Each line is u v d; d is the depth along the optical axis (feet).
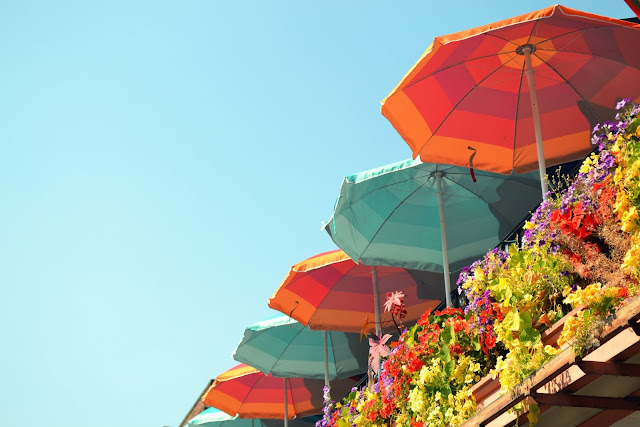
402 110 22.52
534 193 29.17
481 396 19.76
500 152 23.90
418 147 23.12
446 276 27.40
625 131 15.05
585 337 13.66
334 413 34.40
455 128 23.58
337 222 29.68
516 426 16.51
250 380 49.55
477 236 30.45
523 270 17.63
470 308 20.20
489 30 19.20
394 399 25.34
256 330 41.65
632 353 13.52
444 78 22.27
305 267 34.27
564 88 22.88
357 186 28.96
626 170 14.33
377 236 30.53
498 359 18.33
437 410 21.25
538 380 14.76
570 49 21.43
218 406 49.47
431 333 22.61
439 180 28.60
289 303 36.88
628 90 22.15
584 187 15.69
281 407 49.98
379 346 29.78
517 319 16.65
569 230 15.56
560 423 17.56
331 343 43.78
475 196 29.76
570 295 14.62
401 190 29.78
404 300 37.09
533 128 23.56
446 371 21.06
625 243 14.40
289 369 43.78
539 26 20.45
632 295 13.15
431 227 30.55
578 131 23.49
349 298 37.17
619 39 20.63
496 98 23.06
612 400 15.30
